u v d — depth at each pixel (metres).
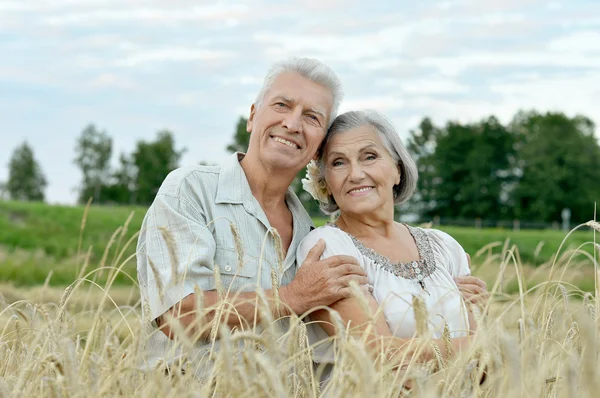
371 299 3.36
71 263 20.48
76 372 2.20
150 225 3.54
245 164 3.83
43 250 25.05
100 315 2.87
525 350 2.28
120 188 88.38
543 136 83.19
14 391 2.31
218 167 3.83
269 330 2.04
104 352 2.55
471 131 85.44
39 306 3.02
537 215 80.69
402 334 3.37
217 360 2.28
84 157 96.38
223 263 3.52
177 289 3.29
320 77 3.73
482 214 82.00
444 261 3.79
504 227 64.19
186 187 3.62
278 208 3.89
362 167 3.68
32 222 29.12
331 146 3.73
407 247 3.77
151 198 87.12
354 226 3.79
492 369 2.30
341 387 2.14
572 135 83.31
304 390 2.46
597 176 81.56
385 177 3.69
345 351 2.19
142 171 87.31
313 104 3.67
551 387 2.56
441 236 3.92
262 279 3.53
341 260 3.41
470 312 3.47
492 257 3.88
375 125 3.74
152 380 2.32
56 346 2.61
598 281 2.97
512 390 1.91
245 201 3.66
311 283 3.33
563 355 2.70
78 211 30.86
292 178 3.80
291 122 3.60
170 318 2.25
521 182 82.75
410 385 2.86
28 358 2.60
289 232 3.88
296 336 2.49
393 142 3.74
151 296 3.36
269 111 3.69
